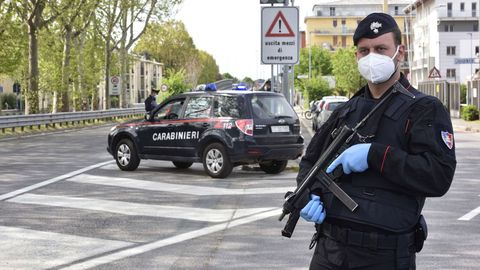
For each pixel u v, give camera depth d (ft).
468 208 31.83
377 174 9.67
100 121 141.49
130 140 47.98
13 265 21.52
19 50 122.31
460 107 137.90
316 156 10.67
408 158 9.27
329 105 96.22
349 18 438.40
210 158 44.09
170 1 175.11
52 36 142.10
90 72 160.76
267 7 50.26
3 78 181.78
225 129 43.39
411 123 9.61
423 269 20.93
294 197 10.11
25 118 97.35
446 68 290.15
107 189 38.60
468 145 72.74
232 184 41.01
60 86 132.16
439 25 290.76
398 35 9.97
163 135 46.24
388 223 9.52
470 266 21.27
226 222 28.86
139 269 21.08
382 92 10.09
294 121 45.57
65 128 112.06
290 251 23.45
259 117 43.60
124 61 181.78
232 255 22.94
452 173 9.46
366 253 9.66
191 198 35.47
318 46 382.63
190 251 23.56
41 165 51.57
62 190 38.04
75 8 125.18
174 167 50.75
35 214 30.50
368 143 9.62
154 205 33.14
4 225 27.96
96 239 25.45
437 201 33.99
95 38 162.91
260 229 27.27
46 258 22.47
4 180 42.29
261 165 47.75
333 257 9.96
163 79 224.74
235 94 43.96
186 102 45.98
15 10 112.98
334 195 9.84
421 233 9.87
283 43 50.26
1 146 71.82
